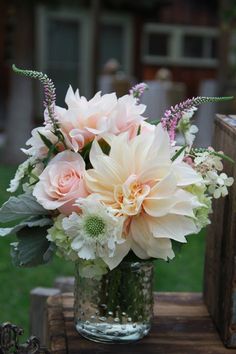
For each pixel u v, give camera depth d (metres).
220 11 4.99
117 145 0.94
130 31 7.60
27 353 0.95
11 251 1.00
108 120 0.95
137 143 0.94
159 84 5.42
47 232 0.96
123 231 0.93
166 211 0.91
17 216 0.96
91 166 0.97
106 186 0.93
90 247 0.91
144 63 8.21
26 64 5.07
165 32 8.20
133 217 0.93
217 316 1.10
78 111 0.96
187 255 3.13
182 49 8.30
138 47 7.66
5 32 6.70
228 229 1.06
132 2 6.79
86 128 0.95
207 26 8.28
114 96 0.98
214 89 5.97
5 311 2.44
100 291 1.01
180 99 5.55
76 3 5.72
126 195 0.91
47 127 0.97
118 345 1.03
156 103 5.36
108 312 1.01
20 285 2.70
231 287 1.03
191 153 1.01
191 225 0.93
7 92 6.80
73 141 0.95
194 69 8.38
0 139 6.28
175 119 1.00
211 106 5.49
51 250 0.97
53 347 1.02
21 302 2.53
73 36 7.46
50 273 2.83
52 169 0.94
